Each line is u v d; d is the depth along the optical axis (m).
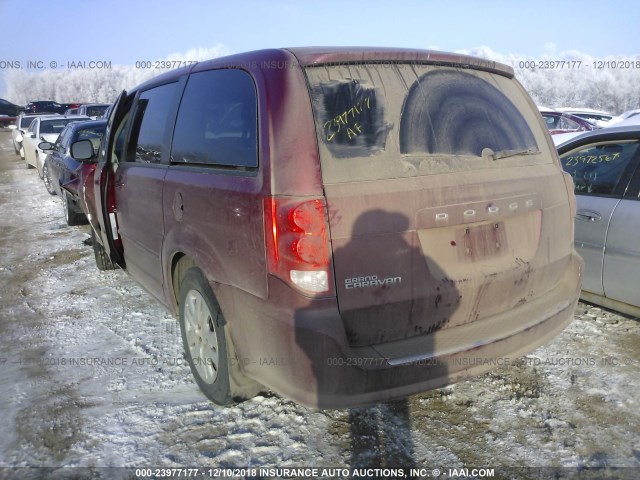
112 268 5.77
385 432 2.81
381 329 2.37
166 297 3.49
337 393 2.25
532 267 2.79
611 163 4.04
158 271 3.55
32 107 33.94
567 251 3.08
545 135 3.12
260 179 2.37
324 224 2.22
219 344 2.79
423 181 2.41
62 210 9.65
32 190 12.54
